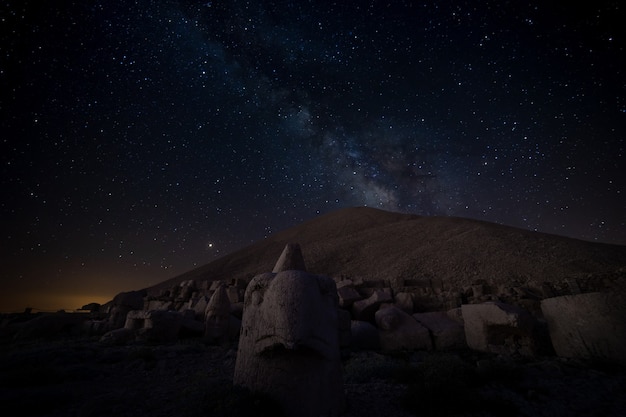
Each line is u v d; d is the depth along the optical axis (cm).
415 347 752
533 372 463
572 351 545
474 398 337
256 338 318
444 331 766
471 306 721
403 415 322
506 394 378
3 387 419
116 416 318
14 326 1022
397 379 443
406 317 824
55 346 727
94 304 1766
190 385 430
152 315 877
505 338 659
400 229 4528
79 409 345
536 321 712
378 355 653
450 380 364
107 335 860
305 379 300
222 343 867
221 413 283
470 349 709
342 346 743
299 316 295
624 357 473
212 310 913
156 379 489
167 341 876
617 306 498
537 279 2256
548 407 339
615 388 383
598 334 509
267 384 305
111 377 496
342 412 319
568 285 1111
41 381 439
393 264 3222
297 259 446
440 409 323
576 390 386
